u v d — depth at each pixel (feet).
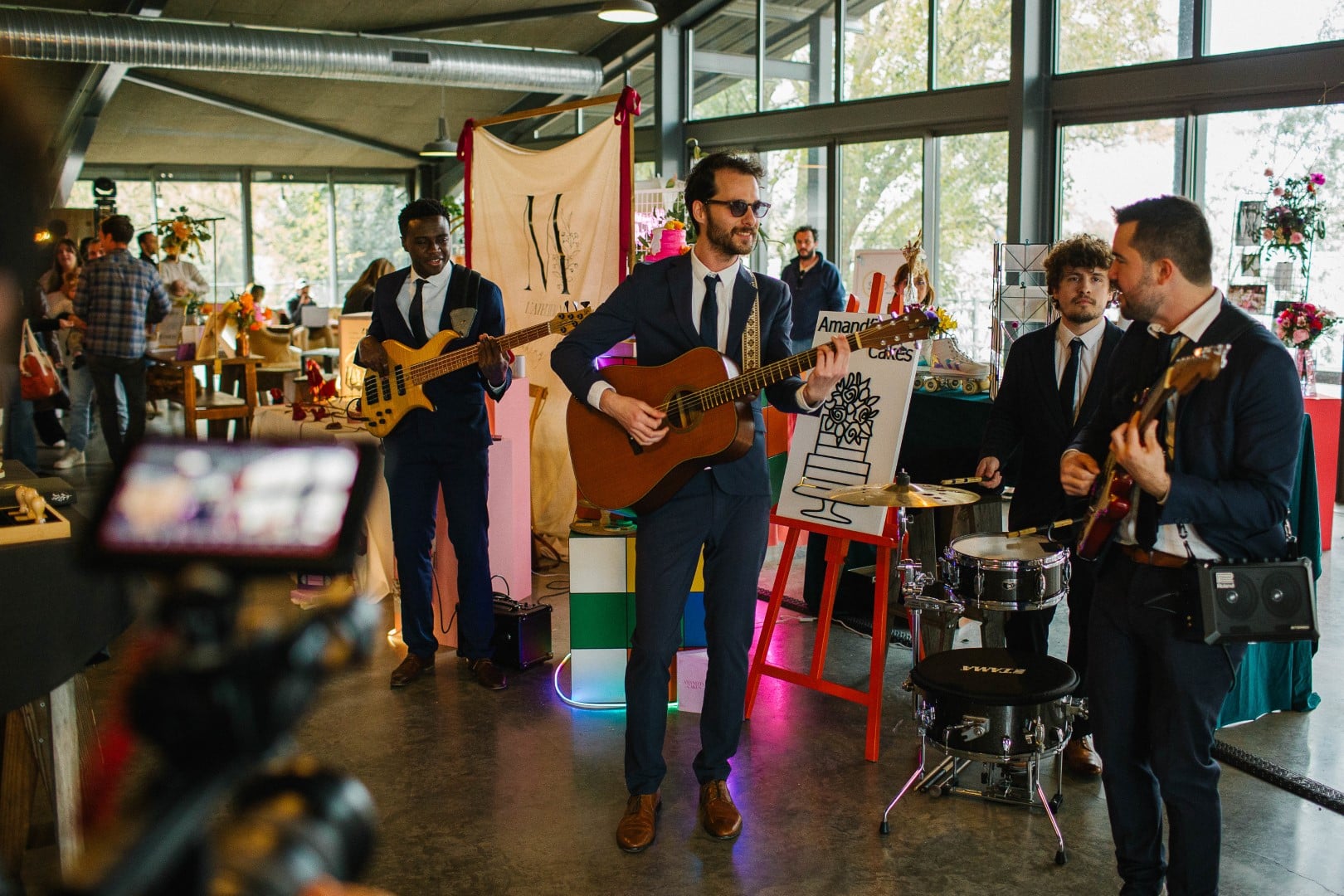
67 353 27.04
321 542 1.65
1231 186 23.73
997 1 27.89
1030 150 27.04
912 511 13.32
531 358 18.39
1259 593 6.70
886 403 11.44
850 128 32.32
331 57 35.91
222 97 45.16
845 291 26.12
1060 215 27.32
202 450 1.79
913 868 8.94
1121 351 7.57
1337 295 21.95
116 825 1.33
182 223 35.70
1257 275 21.48
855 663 13.76
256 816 1.58
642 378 9.34
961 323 30.09
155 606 1.45
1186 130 24.35
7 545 6.40
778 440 19.10
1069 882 8.70
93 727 8.36
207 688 1.31
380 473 1.75
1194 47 24.00
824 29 33.40
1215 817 7.08
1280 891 8.48
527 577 16.11
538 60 39.42
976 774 10.64
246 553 1.67
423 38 41.22
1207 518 6.66
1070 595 10.63
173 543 1.68
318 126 49.39
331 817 1.63
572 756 11.13
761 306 9.48
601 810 10.00
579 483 9.68
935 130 30.04
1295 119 22.48
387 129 50.83
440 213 12.45
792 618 15.58
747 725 11.81
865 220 32.73
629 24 38.99
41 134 1.49
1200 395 6.84
